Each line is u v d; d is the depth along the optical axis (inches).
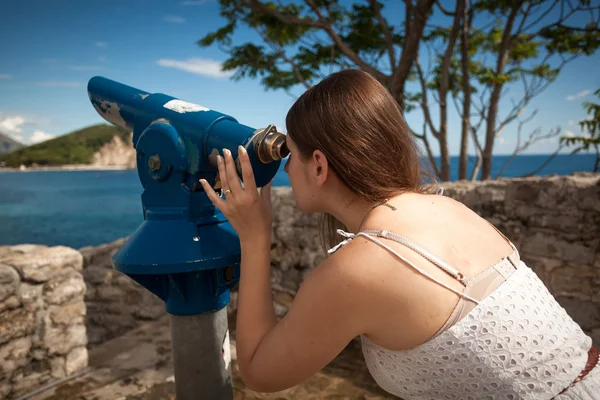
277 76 307.6
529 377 27.8
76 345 97.9
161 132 40.7
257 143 36.4
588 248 93.5
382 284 27.0
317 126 31.6
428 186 37.9
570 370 28.6
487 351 27.4
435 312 27.2
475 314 27.4
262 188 42.1
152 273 39.4
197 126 39.4
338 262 28.2
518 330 27.9
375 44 291.3
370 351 32.7
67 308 96.5
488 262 29.9
